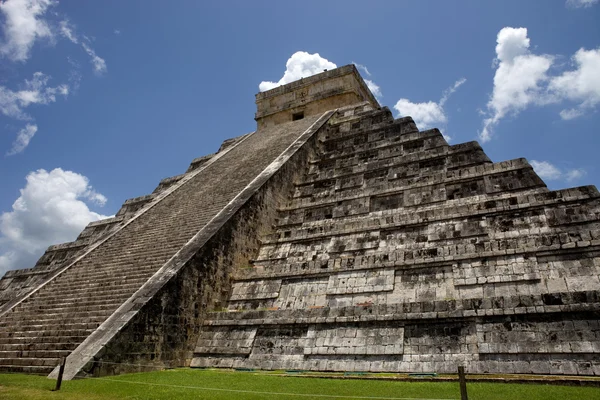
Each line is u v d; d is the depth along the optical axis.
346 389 8.12
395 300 11.88
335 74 30.80
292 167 20.34
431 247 13.18
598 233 10.62
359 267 13.01
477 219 13.16
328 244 15.21
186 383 8.98
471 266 11.63
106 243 17.20
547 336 9.11
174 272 12.47
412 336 10.41
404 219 14.33
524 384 8.03
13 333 12.55
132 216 19.94
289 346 11.57
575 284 10.19
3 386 8.72
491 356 9.35
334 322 11.44
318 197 18.81
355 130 22.97
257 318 12.46
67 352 10.91
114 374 10.11
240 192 17.72
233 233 15.27
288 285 13.75
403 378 8.98
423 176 16.73
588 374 8.35
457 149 17.02
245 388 8.40
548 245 11.02
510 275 11.00
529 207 12.49
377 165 18.69
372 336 10.80
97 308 12.47
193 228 15.64
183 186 21.66
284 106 32.12
